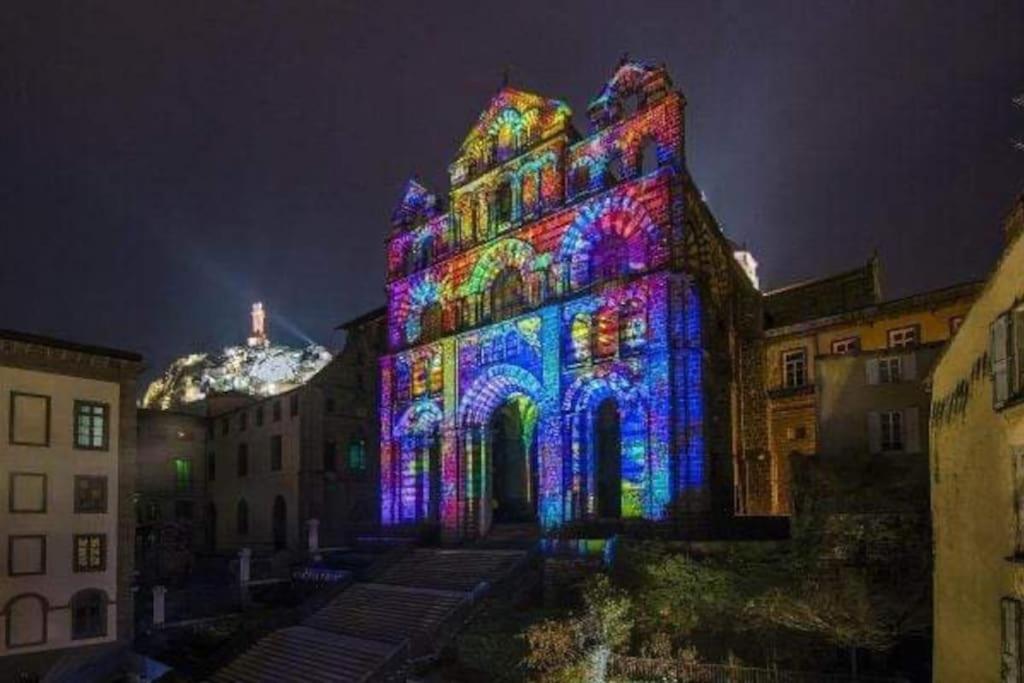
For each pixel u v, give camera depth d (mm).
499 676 31266
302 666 36031
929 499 28328
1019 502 15727
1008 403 15516
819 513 29984
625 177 45625
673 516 39594
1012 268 15961
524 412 56156
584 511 43688
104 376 44094
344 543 62844
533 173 50219
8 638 38625
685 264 41719
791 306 55406
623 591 31609
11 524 39438
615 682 27141
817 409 33188
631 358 42531
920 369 31484
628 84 46875
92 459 42938
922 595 26688
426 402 54250
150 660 41438
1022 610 15594
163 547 62344
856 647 25953
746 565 31766
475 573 40969
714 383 44281
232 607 48406
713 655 28453
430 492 53500
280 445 65938
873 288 52250
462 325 52750
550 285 47594
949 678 21312
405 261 58875
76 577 41375
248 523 68438
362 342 68500
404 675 33250
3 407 39906
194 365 119125
